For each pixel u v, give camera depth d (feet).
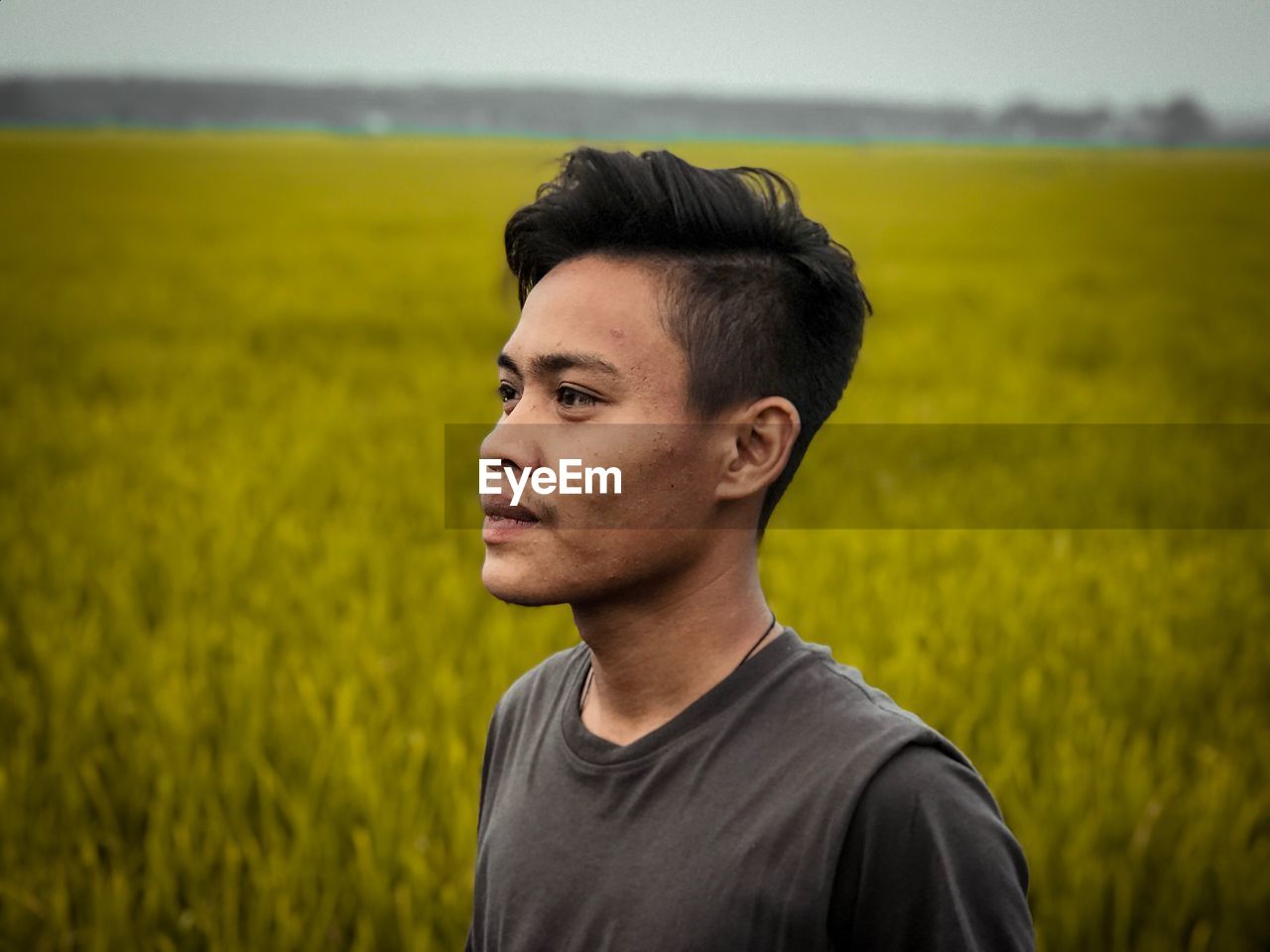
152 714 14.75
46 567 20.40
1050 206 124.47
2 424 31.01
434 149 242.58
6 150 188.75
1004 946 3.71
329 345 44.52
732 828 3.86
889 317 52.95
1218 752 14.55
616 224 4.05
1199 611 18.93
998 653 16.96
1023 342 47.19
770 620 4.36
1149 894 12.03
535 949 4.12
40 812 13.09
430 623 17.62
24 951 11.27
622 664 4.21
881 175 174.81
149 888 11.60
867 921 3.72
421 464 27.22
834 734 3.90
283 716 14.42
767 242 4.13
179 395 35.12
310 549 21.47
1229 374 41.32
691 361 3.93
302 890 11.67
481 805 5.07
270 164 176.55
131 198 115.34
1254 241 92.17
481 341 45.60
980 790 3.91
